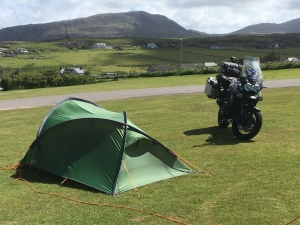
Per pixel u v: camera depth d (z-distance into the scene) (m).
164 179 5.49
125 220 4.16
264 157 6.36
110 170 5.30
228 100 8.12
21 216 4.36
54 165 5.87
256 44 146.50
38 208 4.59
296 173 5.46
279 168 5.73
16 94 25.61
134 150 5.61
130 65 108.56
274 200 4.52
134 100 16.31
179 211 4.34
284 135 7.89
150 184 5.30
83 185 5.35
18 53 140.38
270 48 132.62
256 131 7.44
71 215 4.34
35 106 16.31
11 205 4.71
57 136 6.02
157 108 13.44
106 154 5.47
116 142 5.52
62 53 142.38
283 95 15.00
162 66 85.56
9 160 7.03
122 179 5.21
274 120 9.62
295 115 10.21
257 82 7.58
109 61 120.19
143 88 22.53
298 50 123.88
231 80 8.34
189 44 157.00
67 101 6.86
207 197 4.72
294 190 4.81
